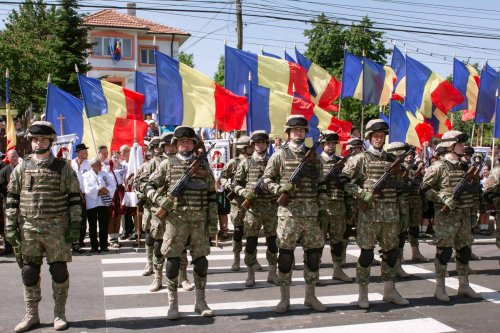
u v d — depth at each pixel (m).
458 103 13.96
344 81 14.41
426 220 12.42
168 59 10.71
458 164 6.84
